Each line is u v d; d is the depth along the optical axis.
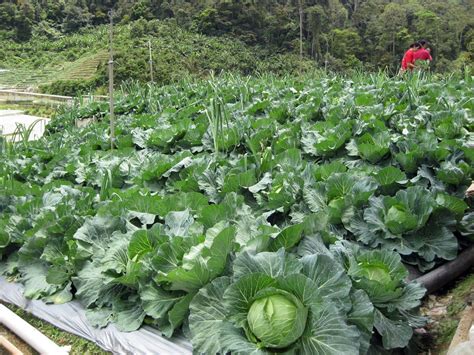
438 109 6.62
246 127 6.05
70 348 3.11
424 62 10.80
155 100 10.53
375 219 3.70
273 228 3.01
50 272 3.53
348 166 5.12
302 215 3.99
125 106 11.23
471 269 3.81
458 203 3.71
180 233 3.32
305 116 7.02
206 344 2.47
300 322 2.29
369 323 2.45
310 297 2.34
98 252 3.41
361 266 2.84
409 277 3.54
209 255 2.78
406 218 3.57
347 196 3.92
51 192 4.64
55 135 8.94
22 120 17.03
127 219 3.71
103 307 3.23
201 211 3.59
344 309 2.42
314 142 5.69
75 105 11.62
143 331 2.96
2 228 4.07
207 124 6.98
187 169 5.05
